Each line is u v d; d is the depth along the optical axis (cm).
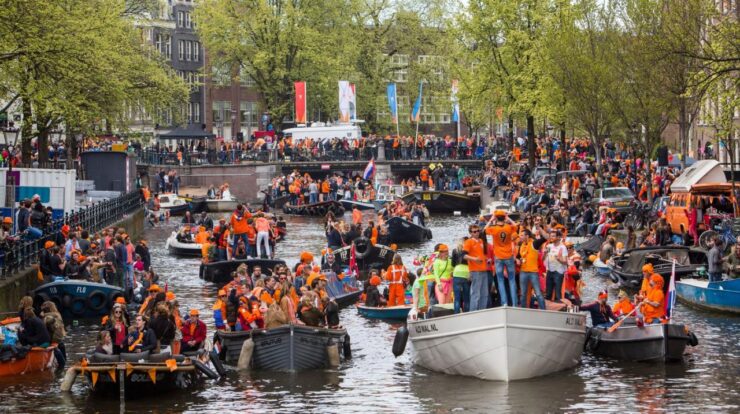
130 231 6894
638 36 6550
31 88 5334
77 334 3725
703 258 4512
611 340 3278
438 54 11906
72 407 2770
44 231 4522
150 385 2898
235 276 3362
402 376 3108
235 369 3189
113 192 7456
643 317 3275
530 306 3222
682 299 4241
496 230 3078
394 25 12069
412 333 3219
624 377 3044
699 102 5459
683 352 3231
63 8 5862
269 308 3247
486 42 9256
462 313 3042
